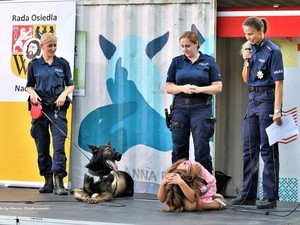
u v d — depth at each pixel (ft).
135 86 50.52
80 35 51.31
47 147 47.83
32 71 46.93
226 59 50.80
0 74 52.26
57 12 51.31
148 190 49.98
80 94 51.31
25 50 51.88
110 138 50.88
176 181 38.68
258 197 48.52
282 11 47.78
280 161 48.80
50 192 48.16
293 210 40.22
